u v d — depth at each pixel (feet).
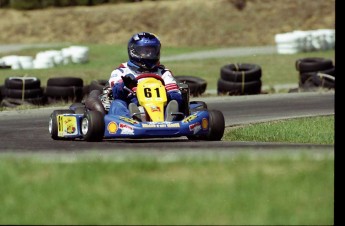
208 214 77.25
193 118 136.87
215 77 406.41
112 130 135.44
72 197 81.71
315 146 116.78
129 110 139.33
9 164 96.48
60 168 92.43
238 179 85.92
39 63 431.43
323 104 238.27
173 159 95.66
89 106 144.97
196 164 91.91
